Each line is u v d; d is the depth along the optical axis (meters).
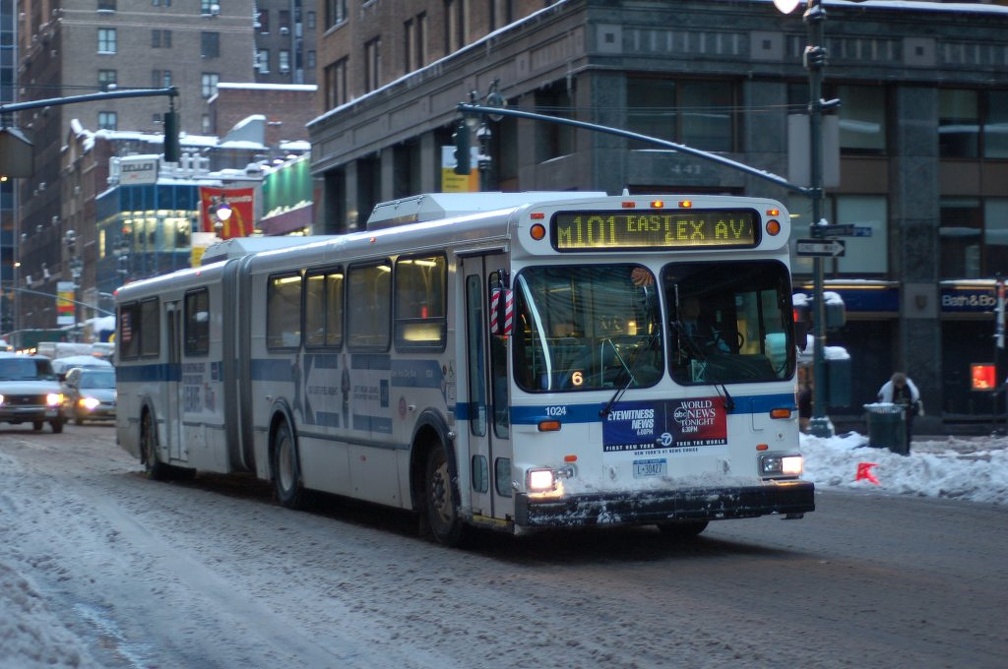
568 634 9.77
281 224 73.50
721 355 13.28
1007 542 14.62
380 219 17.64
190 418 22.50
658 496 12.84
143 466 25.92
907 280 42.62
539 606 10.91
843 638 9.43
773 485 13.22
